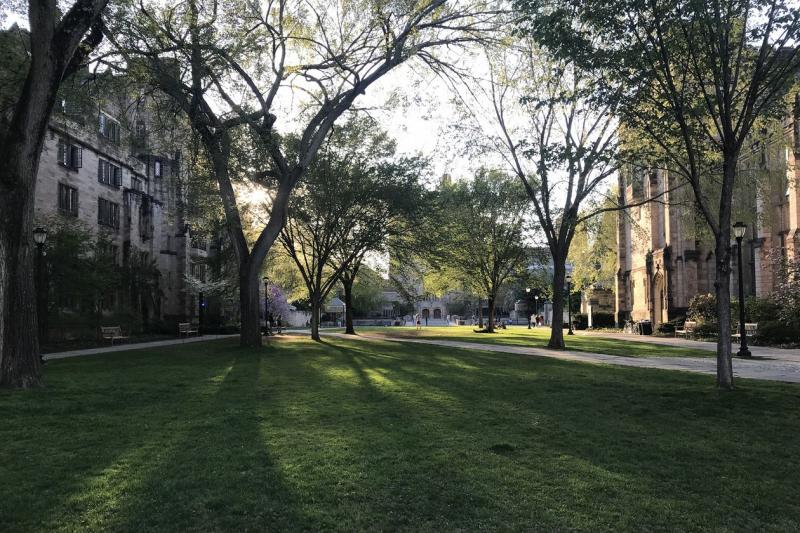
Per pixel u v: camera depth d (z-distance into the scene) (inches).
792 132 828.6
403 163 1149.1
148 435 289.1
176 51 705.0
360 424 315.9
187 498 197.0
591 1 414.3
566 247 986.1
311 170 1069.8
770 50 424.8
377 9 756.0
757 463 246.7
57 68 457.4
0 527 172.7
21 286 460.4
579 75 696.4
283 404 379.2
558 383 489.4
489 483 215.3
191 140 862.5
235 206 847.7
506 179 1584.6
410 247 1200.8
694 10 395.5
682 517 184.9
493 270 1734.7
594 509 191.2
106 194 1550.2
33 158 461.7
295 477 219.5
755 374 567.8
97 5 468.4
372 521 179.0
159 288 1775.3
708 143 506.3
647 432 302.4
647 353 858.8
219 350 879.1
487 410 361.1
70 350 983.6
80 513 184.1
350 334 1670.8
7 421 323.6
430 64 896.9
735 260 1387.8
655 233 1731.1
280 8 788.6
